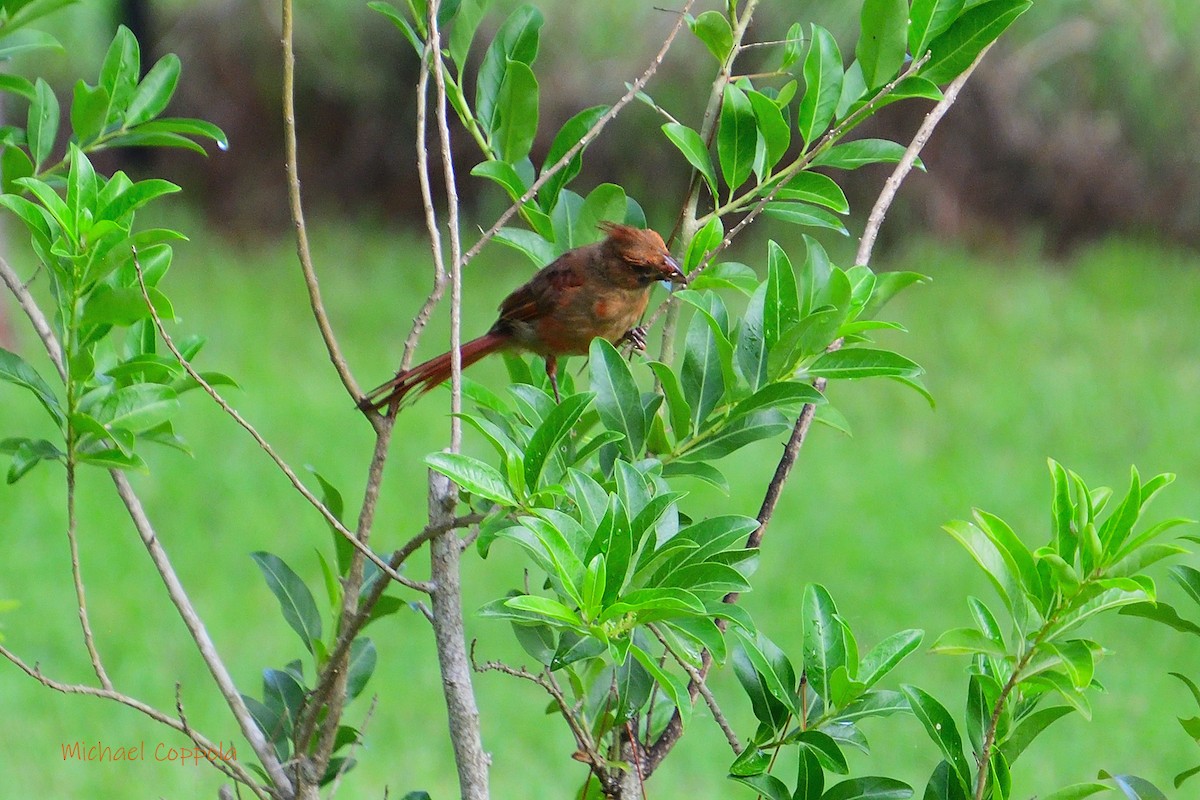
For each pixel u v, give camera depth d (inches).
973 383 804.6
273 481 636.7
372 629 507.8
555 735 433.4
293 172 159.2
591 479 150.9
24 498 604.4
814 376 166.9
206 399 745.0
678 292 177.8
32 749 407.2
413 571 553.9
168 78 209.5
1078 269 975.0
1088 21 995.9
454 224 163.9
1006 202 1018.1
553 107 952.9
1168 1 1003.3
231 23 1063.6
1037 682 145.9
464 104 206.5
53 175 207.3
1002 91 998.4
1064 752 419.8
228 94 1079.6
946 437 728.3
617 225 254.2
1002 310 904.3
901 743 413.1
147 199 165.8
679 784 403.2
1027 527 603.2
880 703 161.0
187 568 551.2
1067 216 1018.1
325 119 1084.5
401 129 1080.2
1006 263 989.8
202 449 670.5
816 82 190.7
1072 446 708.0
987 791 155.3
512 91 205.5
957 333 871.7
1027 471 674.2
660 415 173.0
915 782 389.7
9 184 205.3
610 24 965.8
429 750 421.4
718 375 173.0
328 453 669.9
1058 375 806.5
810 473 669.3
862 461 689.0
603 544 138.5
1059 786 398.6
